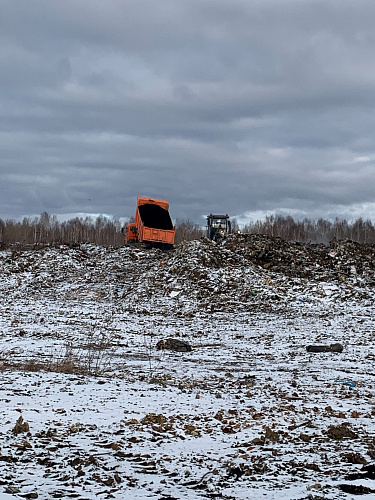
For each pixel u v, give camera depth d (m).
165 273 37.94
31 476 5.98
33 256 44.00
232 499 5.51
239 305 32.81
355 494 5.65
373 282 37.16
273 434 7.94
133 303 33.66
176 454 7.04
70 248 46.75
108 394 10.82
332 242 45.03
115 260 43.44
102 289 37.25
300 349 21.42
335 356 19.58
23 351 17.77
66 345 19.55
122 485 5.84
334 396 12.05
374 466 6.59
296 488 5.86
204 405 10.43
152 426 8.32
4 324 24.97
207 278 36.19
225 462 6.75
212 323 28.69
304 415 9.79
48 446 7.02
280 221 98.69
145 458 6.80
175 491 5.71
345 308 32.03
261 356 19.78
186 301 33.47
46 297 35.72
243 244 42.12
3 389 10.46
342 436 8.11
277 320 29.52
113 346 20.67
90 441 7.36
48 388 10.94
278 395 12.03
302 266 40.06
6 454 6.61
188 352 20.41
